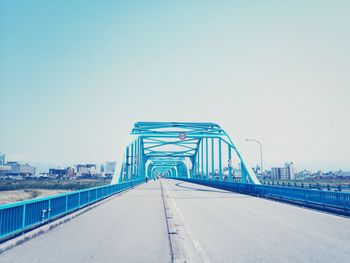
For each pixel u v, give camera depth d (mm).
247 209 15109
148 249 6621
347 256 6059
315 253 6297
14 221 7605
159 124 53469
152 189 36219
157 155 93125
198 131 53125
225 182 36875
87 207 14828
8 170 146750
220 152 53812
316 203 15750
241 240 7609
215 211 14188
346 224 10328
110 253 6270
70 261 5688
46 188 61281
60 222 10195
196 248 6734
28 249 6605
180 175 124188
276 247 6836
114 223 10336
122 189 31250
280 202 19375
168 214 12484
